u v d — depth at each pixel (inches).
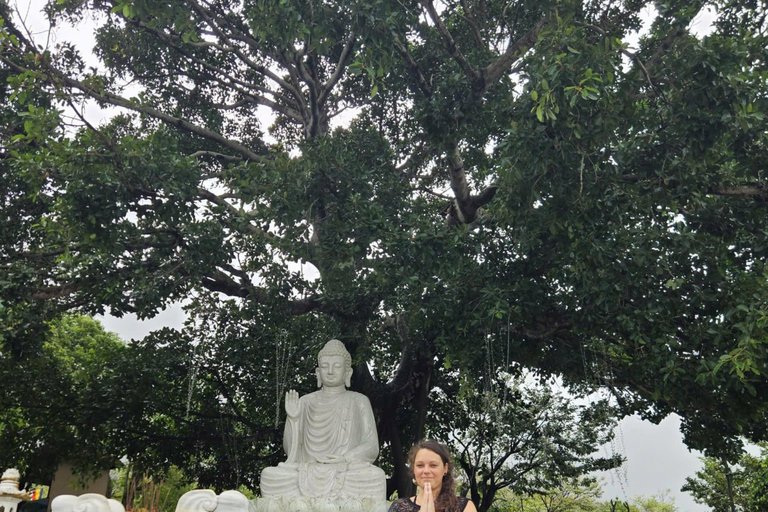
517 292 497.4
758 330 409.4
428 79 601.0
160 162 490.3
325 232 509.7
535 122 430.9
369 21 438.0
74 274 530.3
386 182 561.3
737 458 598.9
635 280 460.8
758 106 441.4
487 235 539.5
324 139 531.5
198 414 690.8
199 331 679.7
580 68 403.9
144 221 556.1
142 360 652.1
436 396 805.9
